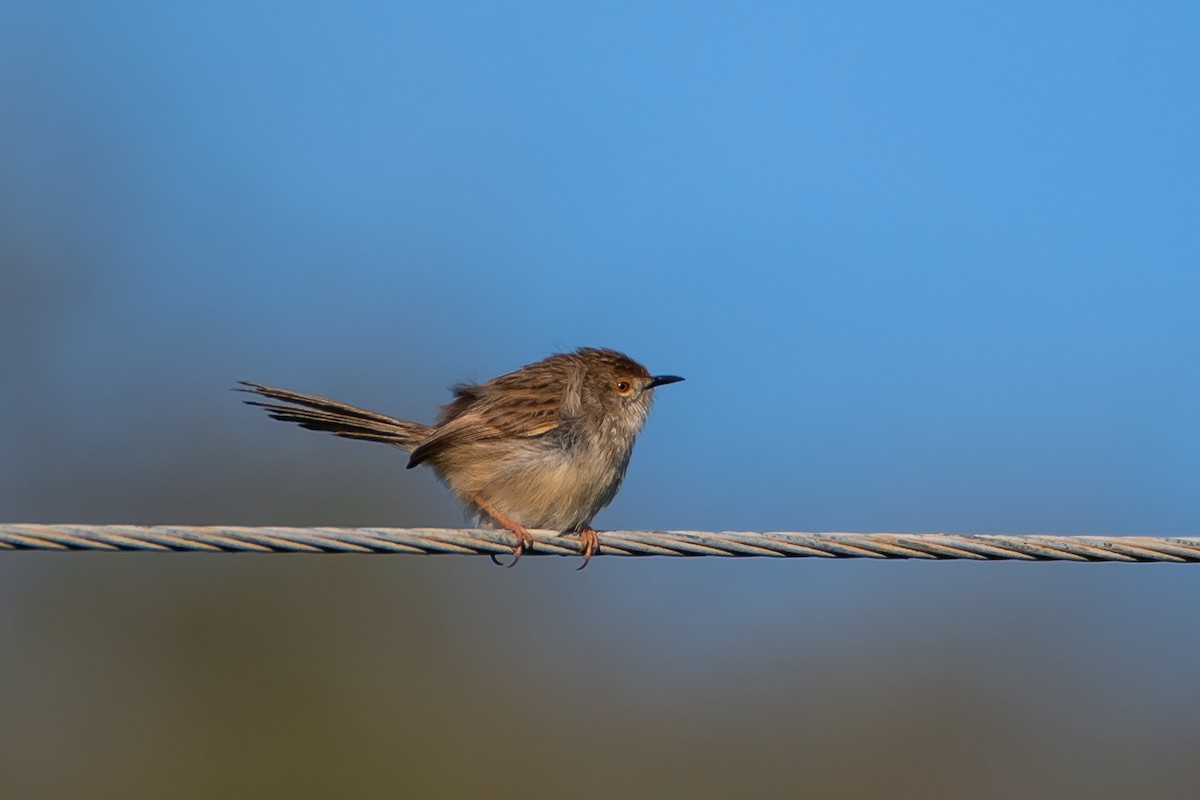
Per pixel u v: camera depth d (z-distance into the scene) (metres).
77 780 16.19
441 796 16.66
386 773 16.66
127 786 16.27
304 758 16.62
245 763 16.52
